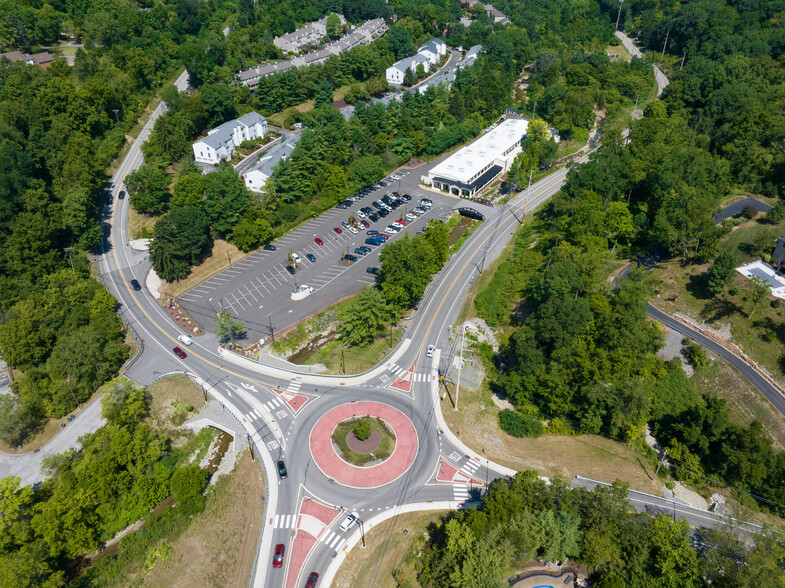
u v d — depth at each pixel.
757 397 125.06
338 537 102.06
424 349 146.38
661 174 175.25
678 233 153.25
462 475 114.50
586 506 98.50
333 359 143.00
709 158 195.50
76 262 161.12
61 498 101.56
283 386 134.50
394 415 127.44
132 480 111.31
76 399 129.00
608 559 90.06
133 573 97.69
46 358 137.12
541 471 115.62
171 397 130.38
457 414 128.25
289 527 103.69
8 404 120.00
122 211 188.38
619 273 159.62
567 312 127.50
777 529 105.75
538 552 97.00
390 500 109.06
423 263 156.75
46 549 95.31
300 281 168.12
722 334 137.62
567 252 153.00
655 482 115.00
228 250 180.38
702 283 148.25
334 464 115.69
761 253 153.25
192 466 110.31
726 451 112.56
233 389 133.12
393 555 99.31
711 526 106.06
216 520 105.50
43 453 119.62
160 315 154.12
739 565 89.31
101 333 138.88
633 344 125.19
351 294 163.25
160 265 162.38
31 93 199.88
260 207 186.62
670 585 90.06
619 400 117.06
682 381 130.12
